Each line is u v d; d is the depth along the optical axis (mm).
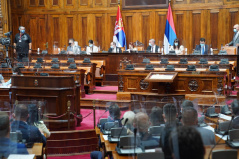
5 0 12891
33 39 14391
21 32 11391
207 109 4262
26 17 14336
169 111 2256
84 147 6047
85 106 8141
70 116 6254
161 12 13430
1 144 2189
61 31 14312
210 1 12766
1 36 12820
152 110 2393
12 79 6391
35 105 3305
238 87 8172
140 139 2154
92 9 14094
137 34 13766
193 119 2223
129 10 13797
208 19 12844
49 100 6156
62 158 5645
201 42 10617
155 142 2072
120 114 3545
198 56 9438
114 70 10469
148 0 13539
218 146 1742
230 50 9695
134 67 8852
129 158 2355
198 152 1353
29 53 11188
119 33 13461
